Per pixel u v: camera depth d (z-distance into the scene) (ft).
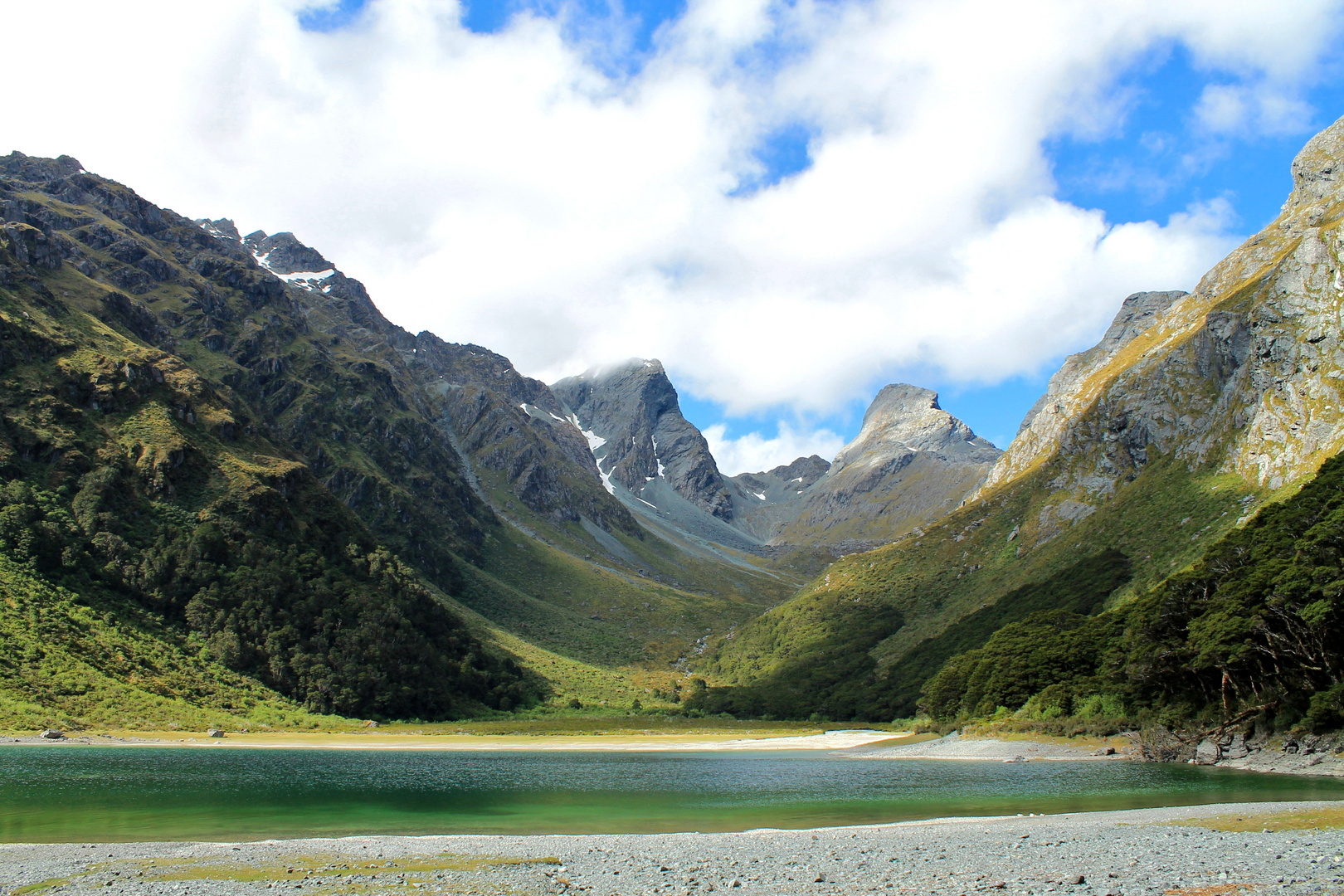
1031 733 370.32
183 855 135.74
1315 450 481.05
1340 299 514.68
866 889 105.19
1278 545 295.69
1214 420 632.38
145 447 580.71
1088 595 549.54
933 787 250.98
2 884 113.50
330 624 586.04
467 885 111.45
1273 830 135.33
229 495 606.14
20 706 354.95
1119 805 189.37
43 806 198.18
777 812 205.05
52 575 451.53
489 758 397.60
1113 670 347.36
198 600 515.09
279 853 138.31
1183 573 334.44
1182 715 304.71
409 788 258.57
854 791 251.80
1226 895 92.53
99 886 111.65
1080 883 101.76
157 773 269.03
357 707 547.08
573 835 165.37
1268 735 263.29
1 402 520.83
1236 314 650.02
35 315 619.26
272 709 483.51
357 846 146.61
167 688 440.04
